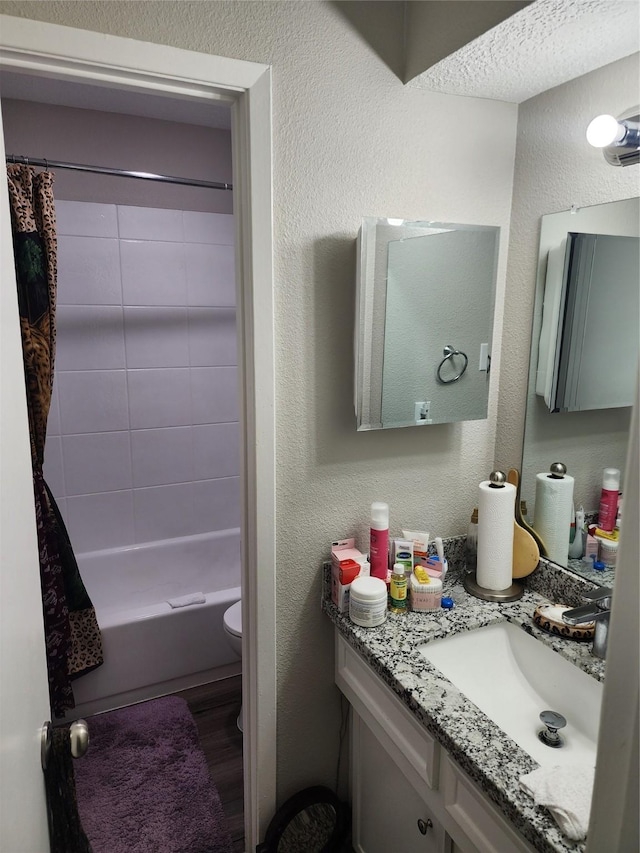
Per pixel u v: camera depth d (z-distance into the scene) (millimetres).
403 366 1409
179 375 2785
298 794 1568
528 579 1501
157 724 2182
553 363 1407
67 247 2471
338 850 1617
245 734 1562
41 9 1040
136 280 2627
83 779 1907
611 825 561
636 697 524
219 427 2924
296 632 1500
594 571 1334
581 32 1090
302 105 1263
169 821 1746
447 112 1411
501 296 1566
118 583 2766
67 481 2629
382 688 1279
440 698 1086
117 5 1086
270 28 1207
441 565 1462
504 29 1076
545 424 1447
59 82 2113
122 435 2707
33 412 1930
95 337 2586
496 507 1415
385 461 1515
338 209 1338
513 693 1268
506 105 1469
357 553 1454
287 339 1343
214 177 2701
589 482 1333
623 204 1201
